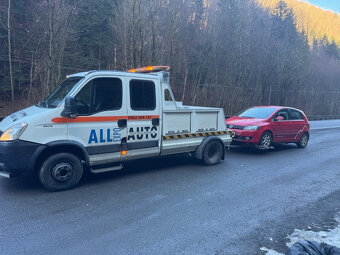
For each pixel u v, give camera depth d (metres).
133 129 5.88
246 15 39.06
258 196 5.24
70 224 3.87
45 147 4.82
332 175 6.90
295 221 4.21
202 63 34.62
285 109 10.62
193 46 32.88
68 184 5.21
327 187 5.92
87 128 5.25
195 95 33.16
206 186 5.72
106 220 4.02
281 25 46.78
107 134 5.51
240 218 4.24
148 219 4.10
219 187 5.69
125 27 20.30
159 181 5.94
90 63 27.84
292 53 44.50
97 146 5.41
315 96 56.47
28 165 4.73
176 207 4.57
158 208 4.51
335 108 59.31
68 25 20.08
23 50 24.12
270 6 48.94
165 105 6.41
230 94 37.34
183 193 5.25
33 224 3.84
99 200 4.77
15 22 23.20
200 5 33.78
